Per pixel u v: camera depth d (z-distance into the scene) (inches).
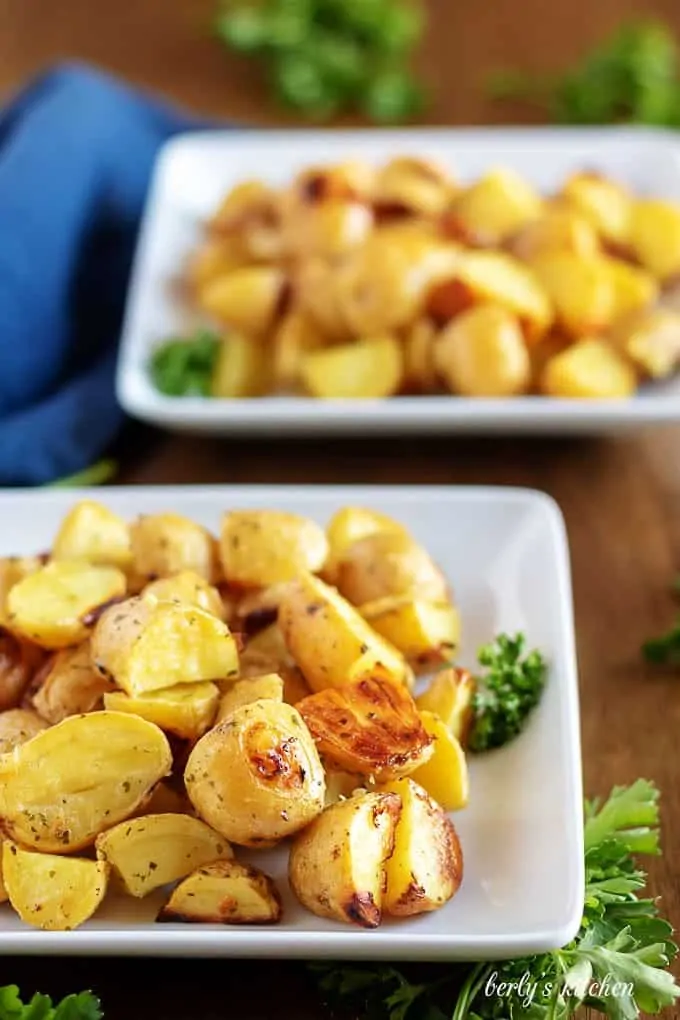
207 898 25.6
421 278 35.9
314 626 27.5
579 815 26.5
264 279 36.8
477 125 44.9
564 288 36.3
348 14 46.5
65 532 29.3
